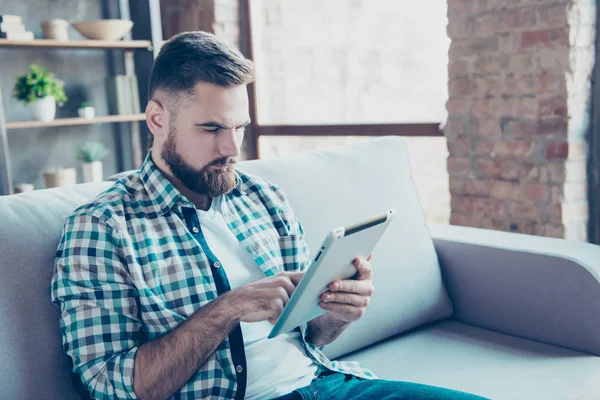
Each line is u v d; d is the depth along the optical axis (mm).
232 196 1283
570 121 2299
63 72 3541
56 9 3523
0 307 1048
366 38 3248
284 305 1003
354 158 1721
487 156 2564
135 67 3674
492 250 1681
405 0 3068
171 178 1188
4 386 1022
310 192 1559
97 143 3473
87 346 1007
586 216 2408
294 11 3520
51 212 1157
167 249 1103
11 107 3355
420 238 1739
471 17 2525
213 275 1121
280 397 1111
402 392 1140
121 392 999
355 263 1071
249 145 3770
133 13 3596
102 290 1023
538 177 2410
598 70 2324
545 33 2309
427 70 3035
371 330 1566
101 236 1053
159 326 1054
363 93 3311
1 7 3309
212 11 3543
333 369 1259
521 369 1423
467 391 1324
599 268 1492
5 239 1085
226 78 1120
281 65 3629
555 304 1554
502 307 1666
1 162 2895
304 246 1374
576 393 1303
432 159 2980
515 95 2434
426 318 1707
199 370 1063
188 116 1124
